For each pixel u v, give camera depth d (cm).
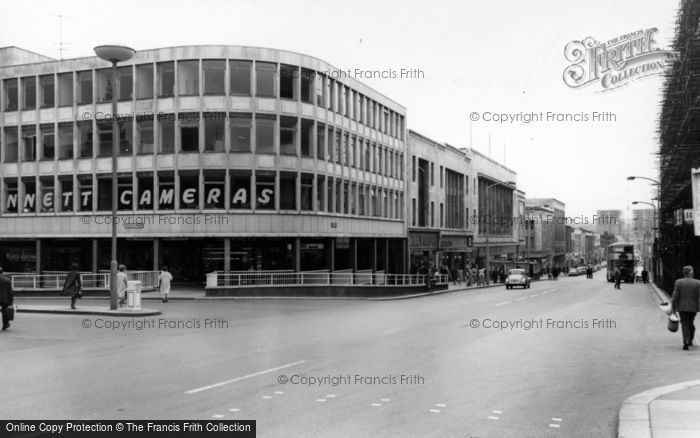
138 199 4250
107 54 2553
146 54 4234
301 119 4362
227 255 4178
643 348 1606
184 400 982
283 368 1271
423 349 1558
